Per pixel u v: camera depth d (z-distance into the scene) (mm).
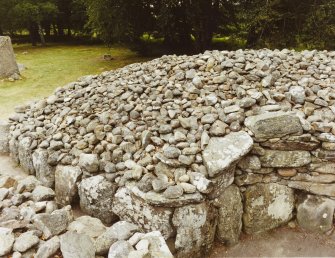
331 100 4539
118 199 3947
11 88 10352
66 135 4945
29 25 21922
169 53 16328
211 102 4664
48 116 5738
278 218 4234
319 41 11383
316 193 4121
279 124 3932
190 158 3916
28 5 20609
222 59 5539
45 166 4738
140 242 2764
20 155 5340
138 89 5258
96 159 4250
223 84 4973
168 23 14219
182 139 4180
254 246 4012
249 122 4148
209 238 3783
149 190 3697
